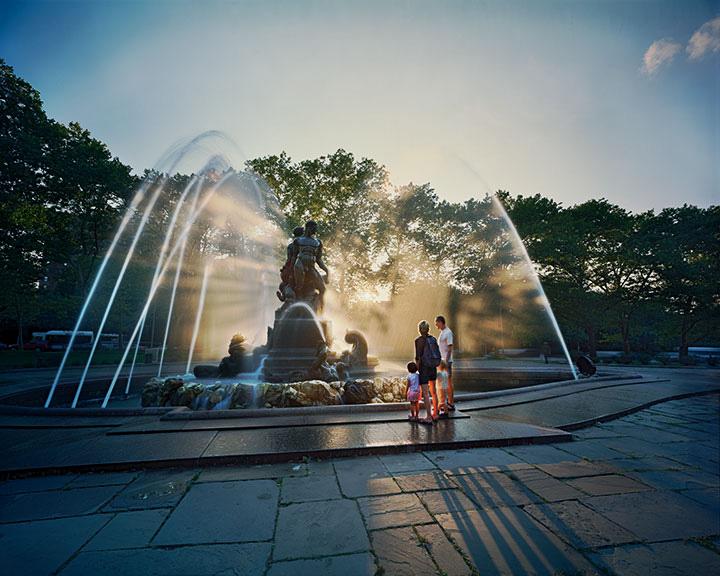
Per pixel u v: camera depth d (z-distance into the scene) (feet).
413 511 11.75
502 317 130.21
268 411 23.82
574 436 20.47
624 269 105.50
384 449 17.49
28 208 102.06
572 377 48.73
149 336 153.48
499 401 29.96
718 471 15.58
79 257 117.19
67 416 24.27
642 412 28.84
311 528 10.71
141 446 17.69
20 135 92.79
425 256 128.47
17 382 44.57
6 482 14.40
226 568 8.82
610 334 143.02
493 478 14.51
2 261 95.76
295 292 41.06
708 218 98.12
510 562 9.03
